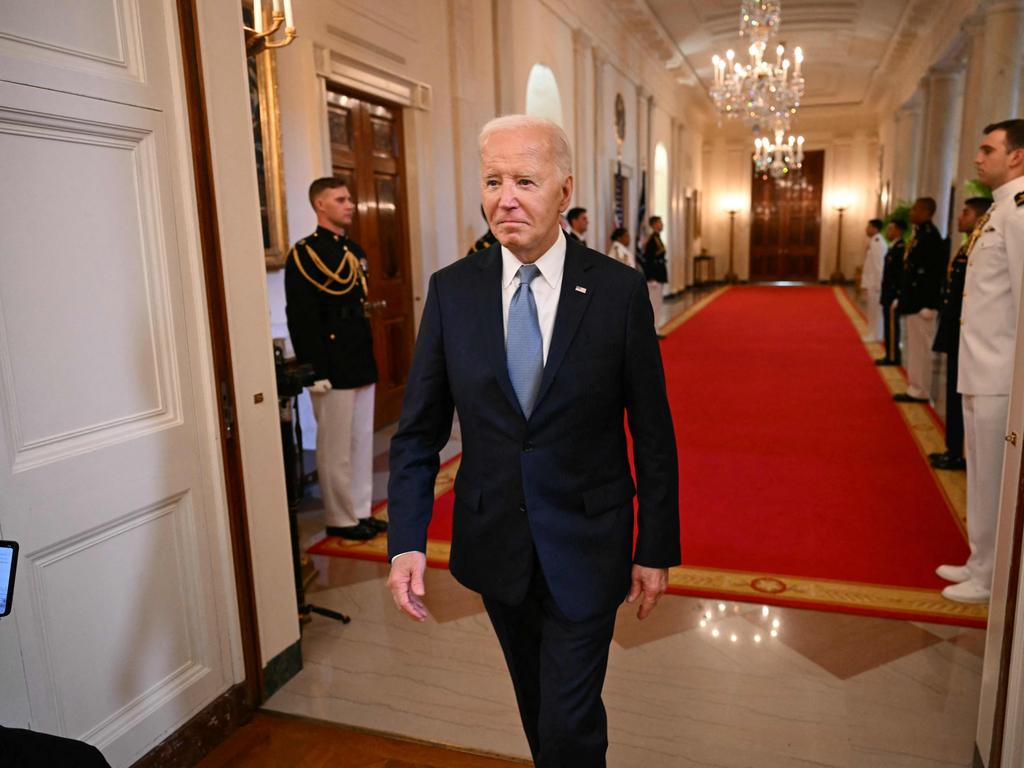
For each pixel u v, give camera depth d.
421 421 1.63
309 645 2.81
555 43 8.98
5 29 1.64
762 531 3.80
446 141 6.68
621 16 11.47
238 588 2.32
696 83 16.75
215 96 2.17
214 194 2.17
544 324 1.51
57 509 1.78
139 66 1.95
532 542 1.50
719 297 17.09
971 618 2.89
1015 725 1.70
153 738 2.06
